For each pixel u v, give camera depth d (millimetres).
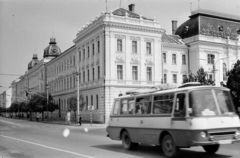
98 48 52062
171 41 60938
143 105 14164
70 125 46750
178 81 59688
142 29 52156
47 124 53375
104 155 13156
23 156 13281
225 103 12133
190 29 62625
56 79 80188
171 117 12258
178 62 60094
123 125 15414
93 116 52188
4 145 17828
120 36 50469
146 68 52469
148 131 13562
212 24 62344
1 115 168000
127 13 51250
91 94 53719
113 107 16594
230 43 61656
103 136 23938
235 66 42406
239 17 66062
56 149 15477
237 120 12047
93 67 53531
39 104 72000
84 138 22047
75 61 63906
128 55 50875
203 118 11367
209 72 58562
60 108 75938
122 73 50406
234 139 11789
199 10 62344
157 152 14000
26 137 23562
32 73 112500
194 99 11578
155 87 14273
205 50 59500
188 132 11344
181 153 13188
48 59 95688
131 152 14141
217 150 13047
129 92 15852
